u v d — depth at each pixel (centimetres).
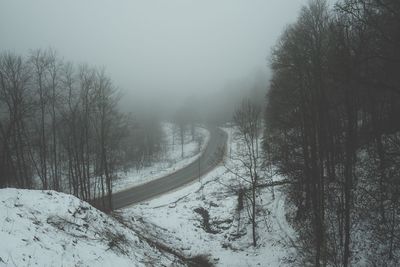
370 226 1762
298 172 2458
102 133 2880
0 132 2769
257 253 2403
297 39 2155
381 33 1104
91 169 4478
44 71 2694
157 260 1552
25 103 2594
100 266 1137
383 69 1166
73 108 2897
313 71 1906
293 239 2333
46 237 1128
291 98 2259
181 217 3125
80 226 1377
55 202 1462
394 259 1534
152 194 4056
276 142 3194
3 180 2519
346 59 1295
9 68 2492
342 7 1185
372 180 1841
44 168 3052
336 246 1828
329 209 2048
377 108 2069
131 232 1728
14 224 1109
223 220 3020
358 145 2217
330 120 2170
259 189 3266
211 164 5488
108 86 2922
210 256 2459
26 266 898
